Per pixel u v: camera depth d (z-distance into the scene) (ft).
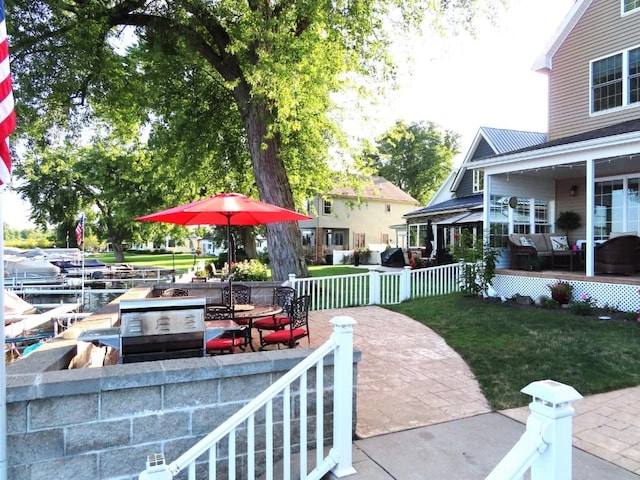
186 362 9.25
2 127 7.88
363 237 104.99
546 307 28.45
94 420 8.20
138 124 45.39
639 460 10.27
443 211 63.41
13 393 7.56
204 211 16.37
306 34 32.30
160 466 6.67
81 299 46.26
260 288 28.86
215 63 36.83
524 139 57.98
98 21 32.65
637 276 29.73
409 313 29.81
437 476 9.20
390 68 35.37
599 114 37.14
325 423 10.46
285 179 37.17
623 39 35.40
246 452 9.57
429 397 14.33
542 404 5.25
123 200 75.51
